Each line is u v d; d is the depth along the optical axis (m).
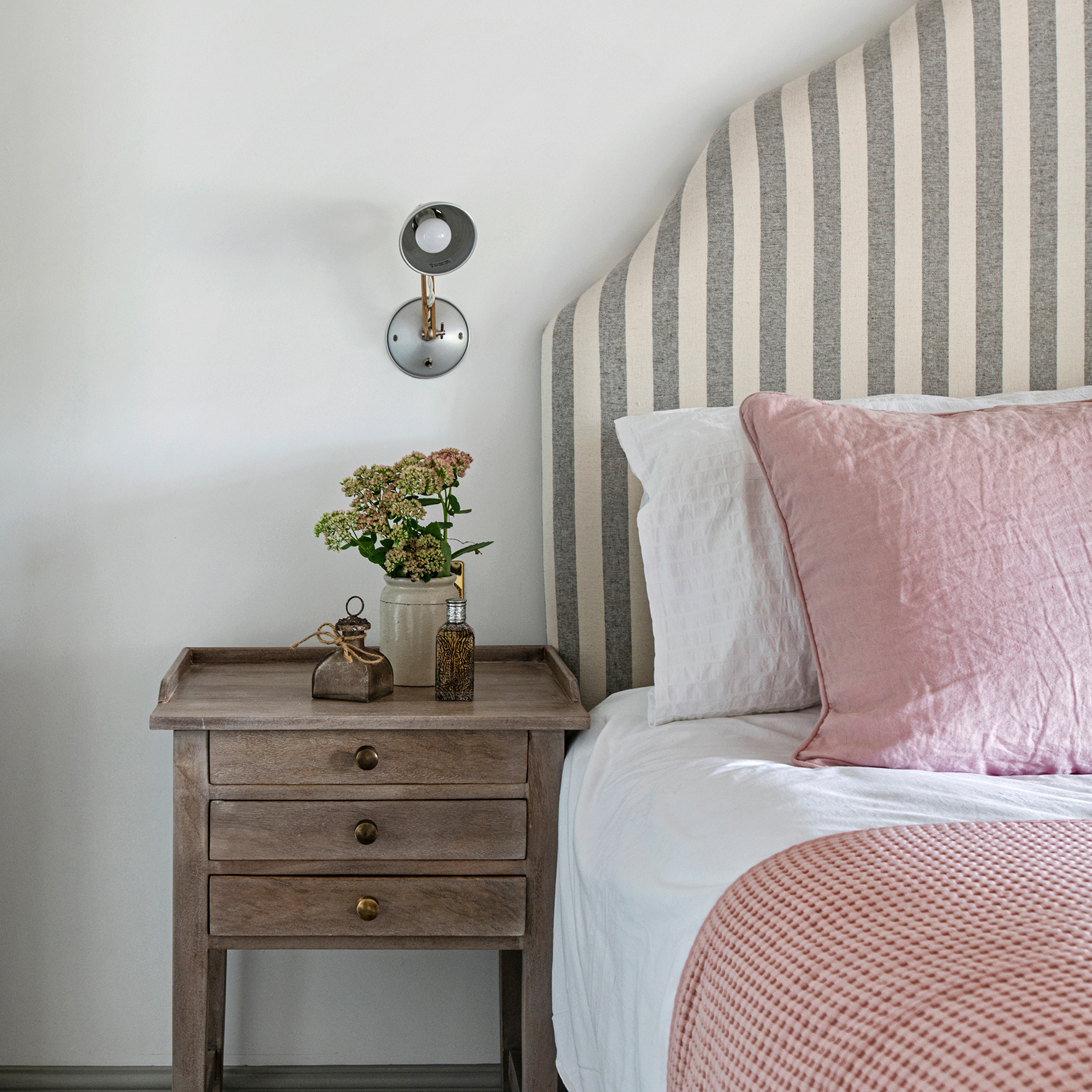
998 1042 0.57
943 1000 0.62
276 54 1.77
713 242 1.77
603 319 1.76
